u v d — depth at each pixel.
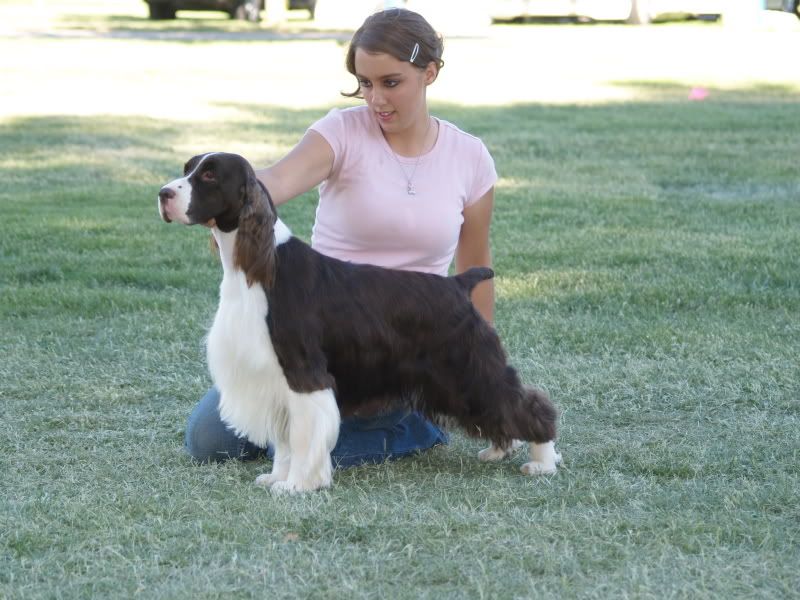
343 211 7.35
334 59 34.34
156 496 6.67
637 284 11.59
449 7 46.81
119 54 35.56
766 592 5.51
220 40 40.41
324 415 6.58
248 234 6.32
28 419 8.10
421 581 5.67
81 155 19.20
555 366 9.31
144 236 13.80
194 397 8.70
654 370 9.22
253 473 7.27
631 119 23.56
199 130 21.67
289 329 6.48
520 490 6.82
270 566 5.78
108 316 10.73
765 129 22.38
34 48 37.25
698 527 6.21
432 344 6.84
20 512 6.45
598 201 15.88
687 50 37.28
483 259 8.00
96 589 5.56
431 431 7.64
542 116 23.95
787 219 14.80
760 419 8.16
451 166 7.43
